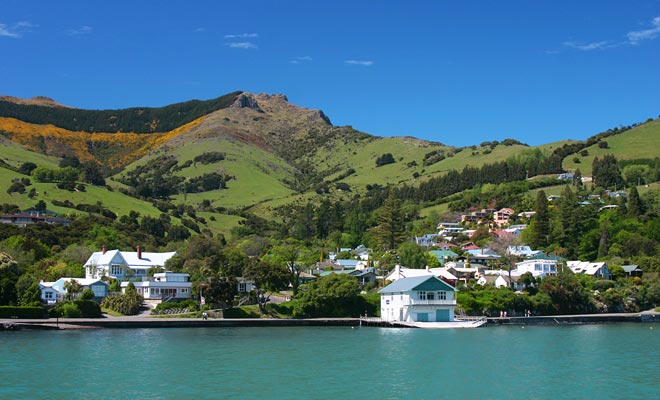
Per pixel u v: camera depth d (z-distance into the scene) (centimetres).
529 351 10575
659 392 7356
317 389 7388
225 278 16138
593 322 17300
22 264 18762
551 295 18500
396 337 12706
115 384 7488
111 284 17888
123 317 15312
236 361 9219
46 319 14000
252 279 16175
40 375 7906
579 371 8656
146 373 8175
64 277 18025
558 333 13888
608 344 11625
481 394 7238
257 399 6875
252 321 15000
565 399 7025
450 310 15962
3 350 9869
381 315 16838
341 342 11675
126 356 9500
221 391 7212
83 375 7969
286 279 16338
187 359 9331
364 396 7088
